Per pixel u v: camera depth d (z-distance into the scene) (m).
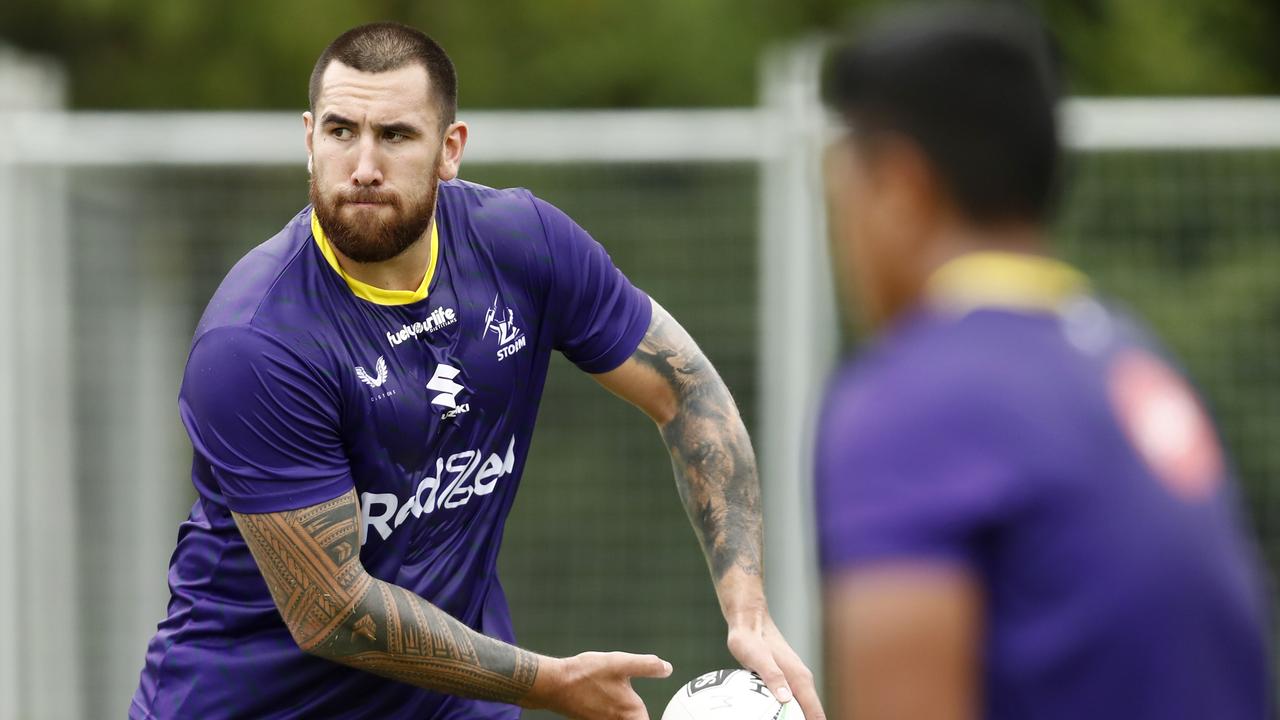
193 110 38.19
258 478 11.08
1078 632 5.89
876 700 5.81
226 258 22.75
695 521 13.09
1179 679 5.98
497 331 11.98
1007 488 5.85
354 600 11.16
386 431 11.48
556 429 22.81
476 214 12.10
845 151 6.51
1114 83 37.66
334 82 11.00
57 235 22.59
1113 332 6.57
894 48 6.32
